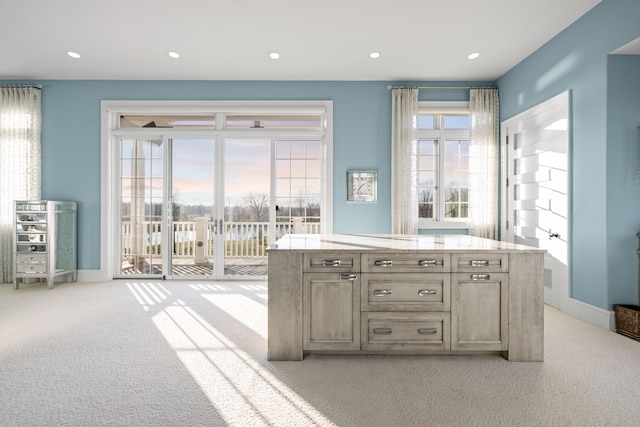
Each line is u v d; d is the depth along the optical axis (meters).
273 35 3.72
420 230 5.00
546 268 3.87
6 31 3.63
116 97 4.90
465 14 3.32
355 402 1.89
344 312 2.41
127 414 1.77
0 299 3.94
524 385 2.07
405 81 4.91
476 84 4.92
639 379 2.15
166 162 4.99
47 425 1.68
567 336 2.88
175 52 4.11
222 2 3.14
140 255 5.05
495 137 4.80
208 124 5.03
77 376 2.16
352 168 4.92
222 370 2.26
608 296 3.06
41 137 4.88
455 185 5.07
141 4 3.17
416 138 4.82
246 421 1.72
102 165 4.90
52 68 4.54
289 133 4.94
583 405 1.87
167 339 2.78
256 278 4.99
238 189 5.01
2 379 2.13
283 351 2.40
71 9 3.24
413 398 1.93
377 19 3.42
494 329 2.40
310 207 5.00
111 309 3.57
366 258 2.41
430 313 2.40
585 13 3.28
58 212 4.57
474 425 1.70
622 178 3.06
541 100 3.93
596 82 3.16
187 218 5.03
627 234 3.06
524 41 3.82
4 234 4.76
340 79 4.88
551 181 3.78
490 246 2.55
